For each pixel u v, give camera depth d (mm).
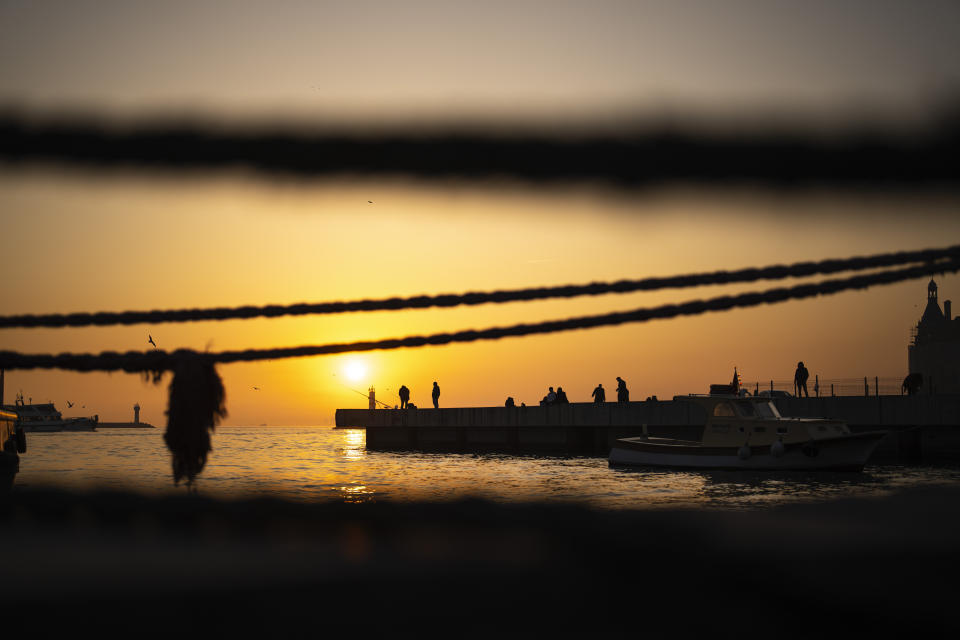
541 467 30234
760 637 1646
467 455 43906
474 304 1892
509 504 2045
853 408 35125
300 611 1854
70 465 22234
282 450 46469
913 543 1991
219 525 1870
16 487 1865
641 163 782
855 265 1809
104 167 795
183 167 799
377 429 54719
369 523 1910
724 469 27953
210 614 1791
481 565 1904
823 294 1893
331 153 773
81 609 1764
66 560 1781
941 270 1854
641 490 18125
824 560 1859
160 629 1754
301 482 14273
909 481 22453
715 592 1764
